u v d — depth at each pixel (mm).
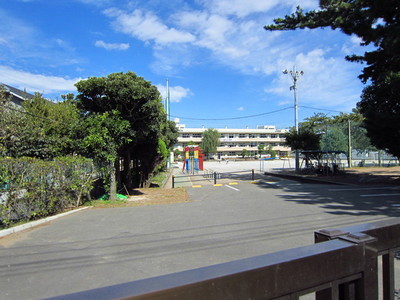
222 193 13055
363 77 16172
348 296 1268
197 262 4453
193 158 33562
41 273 4117
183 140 93625
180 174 29734
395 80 12898
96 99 10602
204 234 6023
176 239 5699
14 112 12953
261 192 13102
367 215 7629
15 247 5332
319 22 14023
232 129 97250
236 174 26062
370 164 30469
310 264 1137
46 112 15805
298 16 14312
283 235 5824
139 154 15984
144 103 10648
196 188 15516
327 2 13016
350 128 29938
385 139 15555
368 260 1319
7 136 11570
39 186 7488
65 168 8828
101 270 4207
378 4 11844
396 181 15984
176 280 909
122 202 10555
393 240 1491
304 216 7609
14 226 6629
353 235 1349
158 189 15383
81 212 8812
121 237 5926
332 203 9680
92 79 9969
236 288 975
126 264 4426
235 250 4961
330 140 30359
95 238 5883
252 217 7617
